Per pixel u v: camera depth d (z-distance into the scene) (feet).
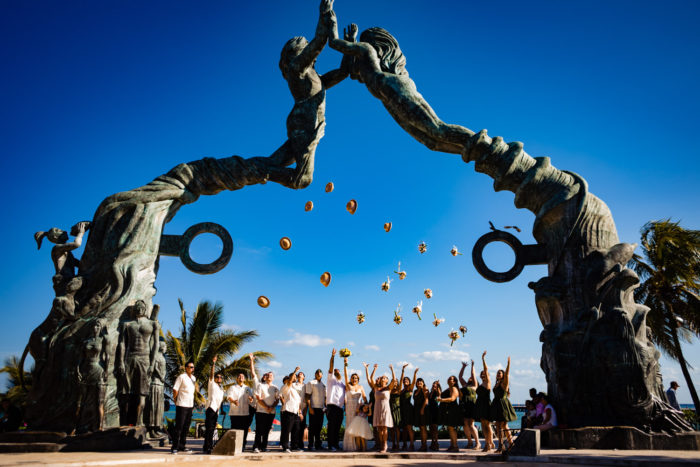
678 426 36.73
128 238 45.70
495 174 46.50
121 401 40.42
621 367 37.96
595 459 28.04
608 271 40.86
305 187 52.90
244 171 51.08
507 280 45.29
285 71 54.65
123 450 36.14
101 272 44.65
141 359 41.60
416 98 48.55
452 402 39.19
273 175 52.11
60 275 45.27
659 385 39.17
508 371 34.45
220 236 50.44
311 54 52.26
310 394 40.24
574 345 40.19
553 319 42.42
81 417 39.29
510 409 34.35
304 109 53.26
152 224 47.42
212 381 35.68
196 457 30.48
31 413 40.22
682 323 69.36
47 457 30.83
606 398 38.09
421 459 32.63
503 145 46.34
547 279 42.86
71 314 42.45
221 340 83.35
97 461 27.96
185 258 49.52
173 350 81.97
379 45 52.90
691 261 66.54
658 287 69.51
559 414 39.24
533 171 44.88
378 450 38.04
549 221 44.34
